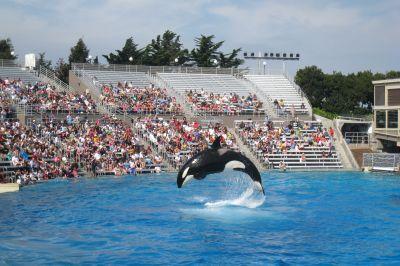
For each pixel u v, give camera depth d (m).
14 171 33.06
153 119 49.06
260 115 56.66
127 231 18.50
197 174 20.78
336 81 94.94
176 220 20.62
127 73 61.56
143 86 58.97
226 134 48.78
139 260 14.77
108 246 16.30
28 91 48.75
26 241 16.84
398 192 30.17
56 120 44.25
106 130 43.69
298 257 15.24
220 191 29.94
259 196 28.05
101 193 28.70
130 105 51.53
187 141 46.12
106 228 18.98
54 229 18.73
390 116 53.34
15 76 54.31
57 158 37.06
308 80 94.69
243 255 15.40
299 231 18.73
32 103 46.06
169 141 45.09
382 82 54.09
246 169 20.92
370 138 54.88
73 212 22.38
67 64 92.19
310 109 59.56
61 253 15.40
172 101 55.47
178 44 97.88
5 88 47.91
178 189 30.77
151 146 44.44
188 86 61.59
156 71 63.91
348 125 57.84
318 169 45.97
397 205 24.95
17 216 21.34
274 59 71.31
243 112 56.09
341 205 24.94
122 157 40.84
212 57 95.56
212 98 58.06
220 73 66.81
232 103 57.47
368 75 94.44
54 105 46.25
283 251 15.90
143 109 51.28
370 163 45.94
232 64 95.81
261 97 61.41
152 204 24.80
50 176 35.56
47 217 21.14
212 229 18.94
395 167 44.22
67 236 17.61
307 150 48.34
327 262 14.77
